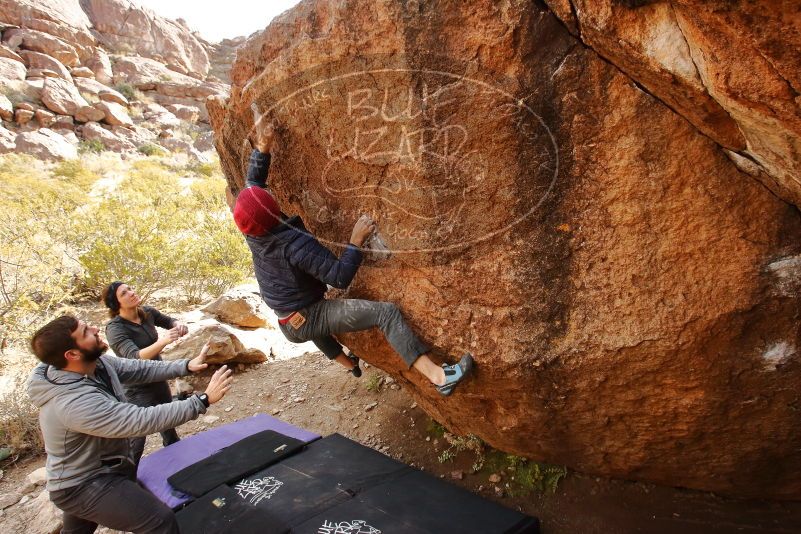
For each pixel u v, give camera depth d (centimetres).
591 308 209
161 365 275
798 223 180
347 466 302
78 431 213
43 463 386
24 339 562
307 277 240
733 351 199
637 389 221
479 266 223
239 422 374
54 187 1363
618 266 200
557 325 217
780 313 188
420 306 240
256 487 284
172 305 755
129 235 796
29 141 2016
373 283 252
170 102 3312
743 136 155
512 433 274
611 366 214
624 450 261
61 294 662
